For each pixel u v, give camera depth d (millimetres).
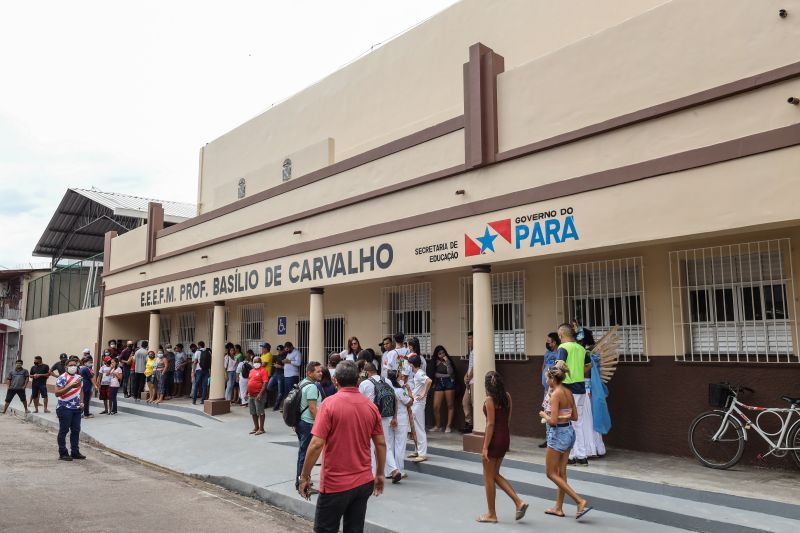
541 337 10375
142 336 23156
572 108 8500
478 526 6445
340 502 4691
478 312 9422
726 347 8336
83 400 16719
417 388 9195
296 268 13234
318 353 12594
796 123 6504
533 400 10367
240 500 8469
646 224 7547
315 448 4691
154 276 19219
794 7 6625
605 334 9367
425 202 10445
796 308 7680
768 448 7613
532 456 8773
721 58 7113
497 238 9172
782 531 5648
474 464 8828
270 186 15523
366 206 11648
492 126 9422
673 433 8602
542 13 10695
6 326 34406
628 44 7973
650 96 7684
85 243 33125
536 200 8711
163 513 7578
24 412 19109
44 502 8016
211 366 15828
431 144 10469
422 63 12641
